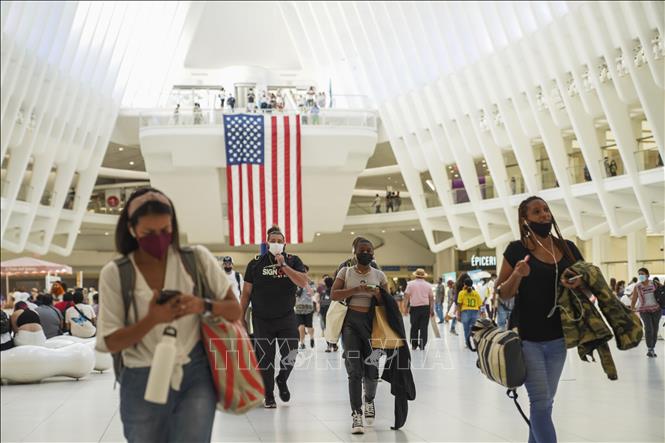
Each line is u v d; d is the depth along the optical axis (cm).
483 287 2527
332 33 3741
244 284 854
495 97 2878
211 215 3650
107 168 4650
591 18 2223
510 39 2658
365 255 717
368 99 3781
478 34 2856
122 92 3469
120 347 325
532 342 489
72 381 1184
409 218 4234
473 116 3072
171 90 4047
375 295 718
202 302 328
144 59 3641
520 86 2819
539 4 2483
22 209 3030
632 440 645
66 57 2861
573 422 730
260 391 348
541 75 2594
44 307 1384
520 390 973
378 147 4244
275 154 3272
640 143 2580
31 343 1198
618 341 474
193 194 3569
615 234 2570
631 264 2788
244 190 3253
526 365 484
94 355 1222
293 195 3269
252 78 4122
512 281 477
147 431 339
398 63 3428
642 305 1395
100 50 3042
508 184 3153
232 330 346
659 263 2698
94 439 699
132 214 336
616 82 2253
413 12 3198
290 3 3816
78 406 909
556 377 493
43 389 1080
